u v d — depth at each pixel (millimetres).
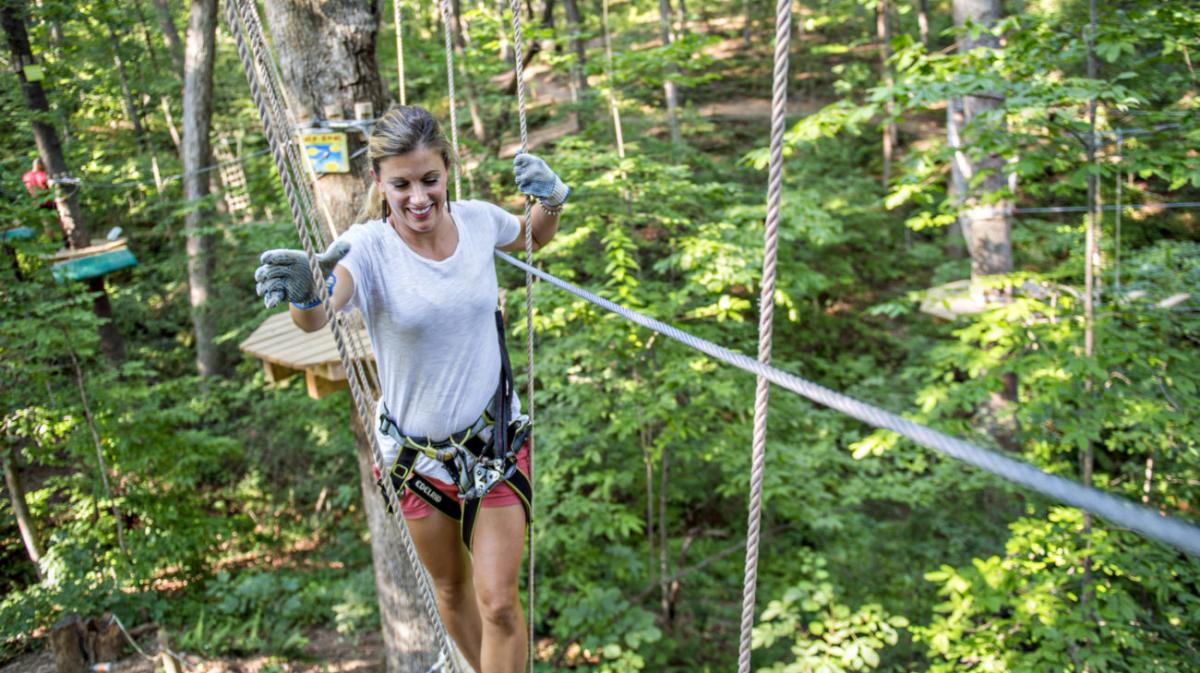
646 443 9398
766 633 6715
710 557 9516
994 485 7047
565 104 12219
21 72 11594
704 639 9172
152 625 9797
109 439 10328
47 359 10273
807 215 7766
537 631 9688
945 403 6387
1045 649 5547
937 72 5863
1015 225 8750
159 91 18062
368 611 9742
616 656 7449
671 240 8453
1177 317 5914
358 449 7223
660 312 7680
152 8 19828
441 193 1938
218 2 14648
